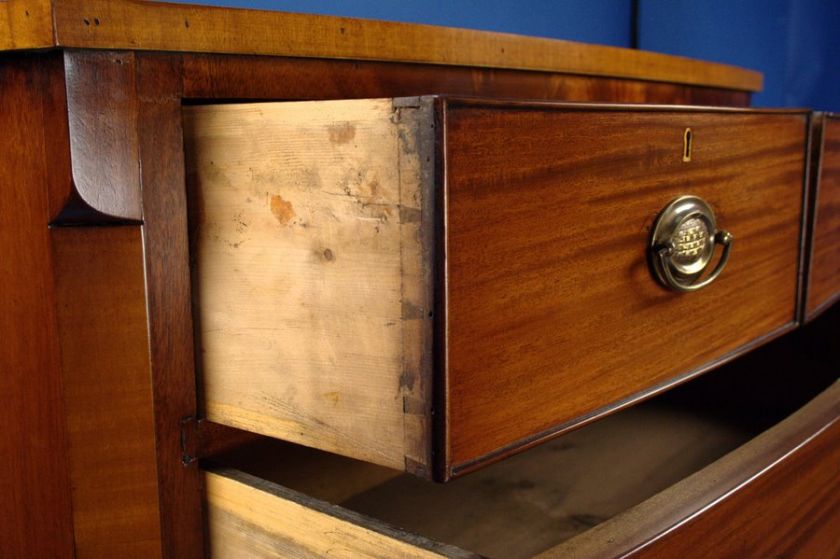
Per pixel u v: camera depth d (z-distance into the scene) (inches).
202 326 23.7
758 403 44.0
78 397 22.3
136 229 22.0
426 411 18.6
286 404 22.0
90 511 23.0
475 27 54.1
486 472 34.9
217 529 24.6
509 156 19.3
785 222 32.4
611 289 23.3
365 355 19.8
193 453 24.2
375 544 20.8
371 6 47.2
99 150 21.2
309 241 20.6
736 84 48.4
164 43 21.5
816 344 42.2
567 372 22.1
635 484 33.9
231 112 21.6
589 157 21.7
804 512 28.7
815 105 63.4
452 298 18.2
